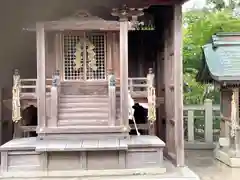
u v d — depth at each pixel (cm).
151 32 1283
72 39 1020
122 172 873
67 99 998
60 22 957
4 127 1179
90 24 962
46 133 942
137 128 1058
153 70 1279
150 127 1048
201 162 1107
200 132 1464
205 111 1352
